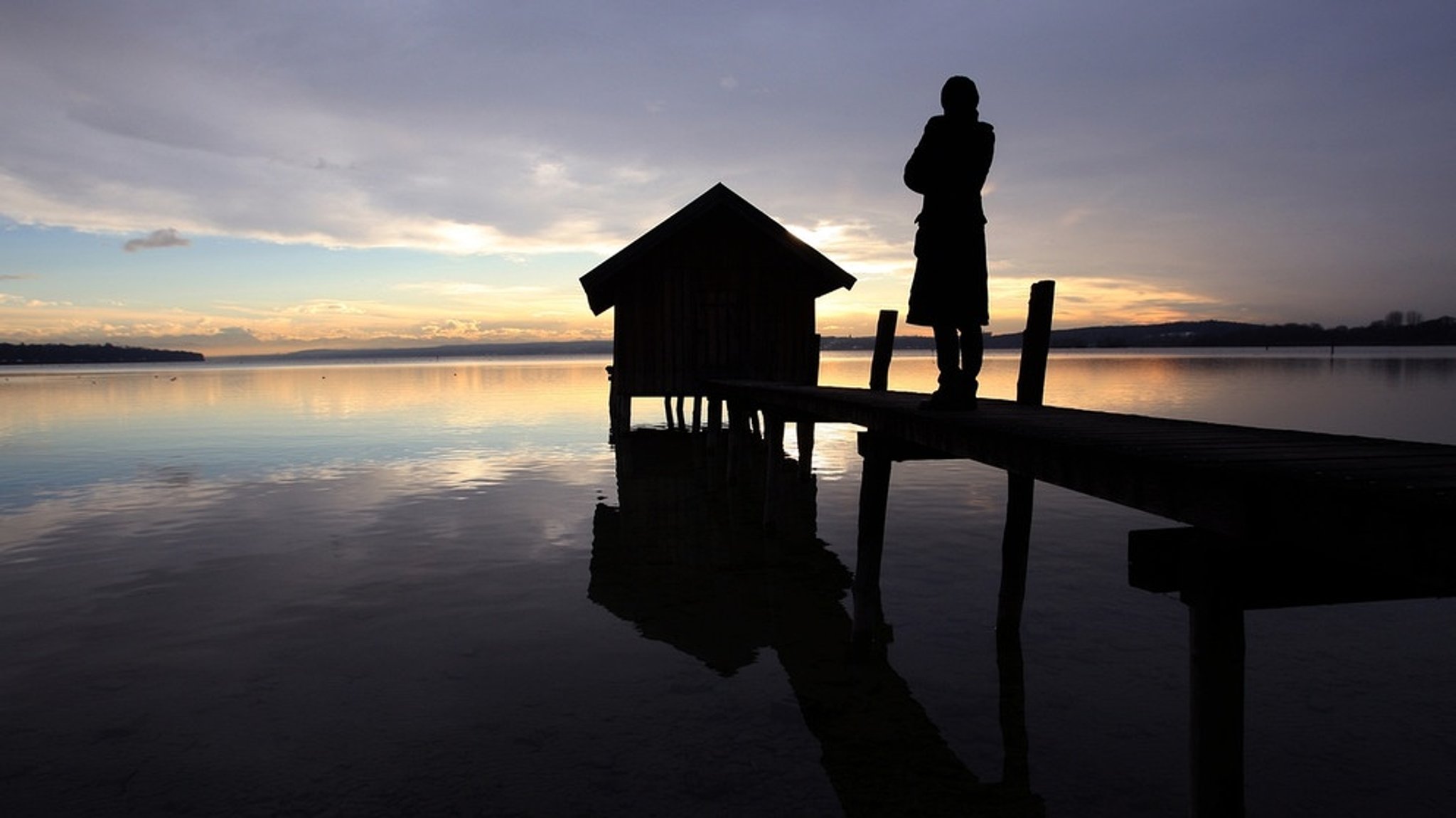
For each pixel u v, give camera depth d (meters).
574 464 14.26
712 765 3.95
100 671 5.13
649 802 3.62
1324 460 2.83
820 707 4.57
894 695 4.72
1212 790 2.57
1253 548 2.52
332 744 4.17
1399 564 2.03
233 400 33.22
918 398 6.85
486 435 19.14
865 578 5.59
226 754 4.08
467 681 4.95
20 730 4.36
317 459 15.09
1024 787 3.71
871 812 3.53
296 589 6.89
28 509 10.55
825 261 16.58
